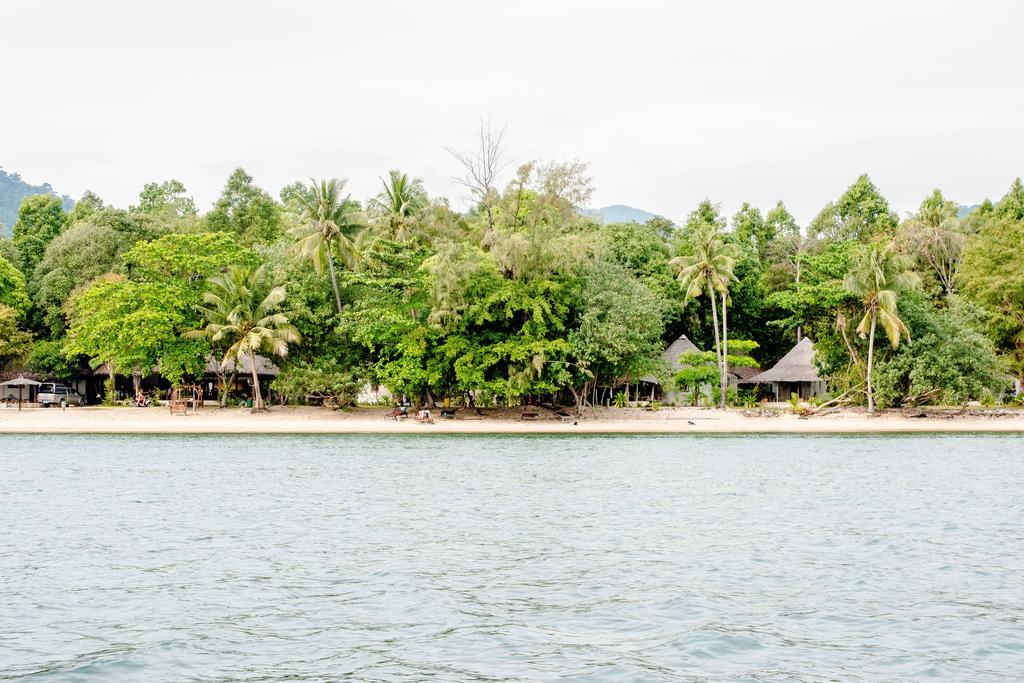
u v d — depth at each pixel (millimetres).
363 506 32031
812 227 117125
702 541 25438
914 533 26641
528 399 76875
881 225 107312
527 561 22812
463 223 89375
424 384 74250
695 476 41031
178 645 16078
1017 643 16141
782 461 47844
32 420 71000
